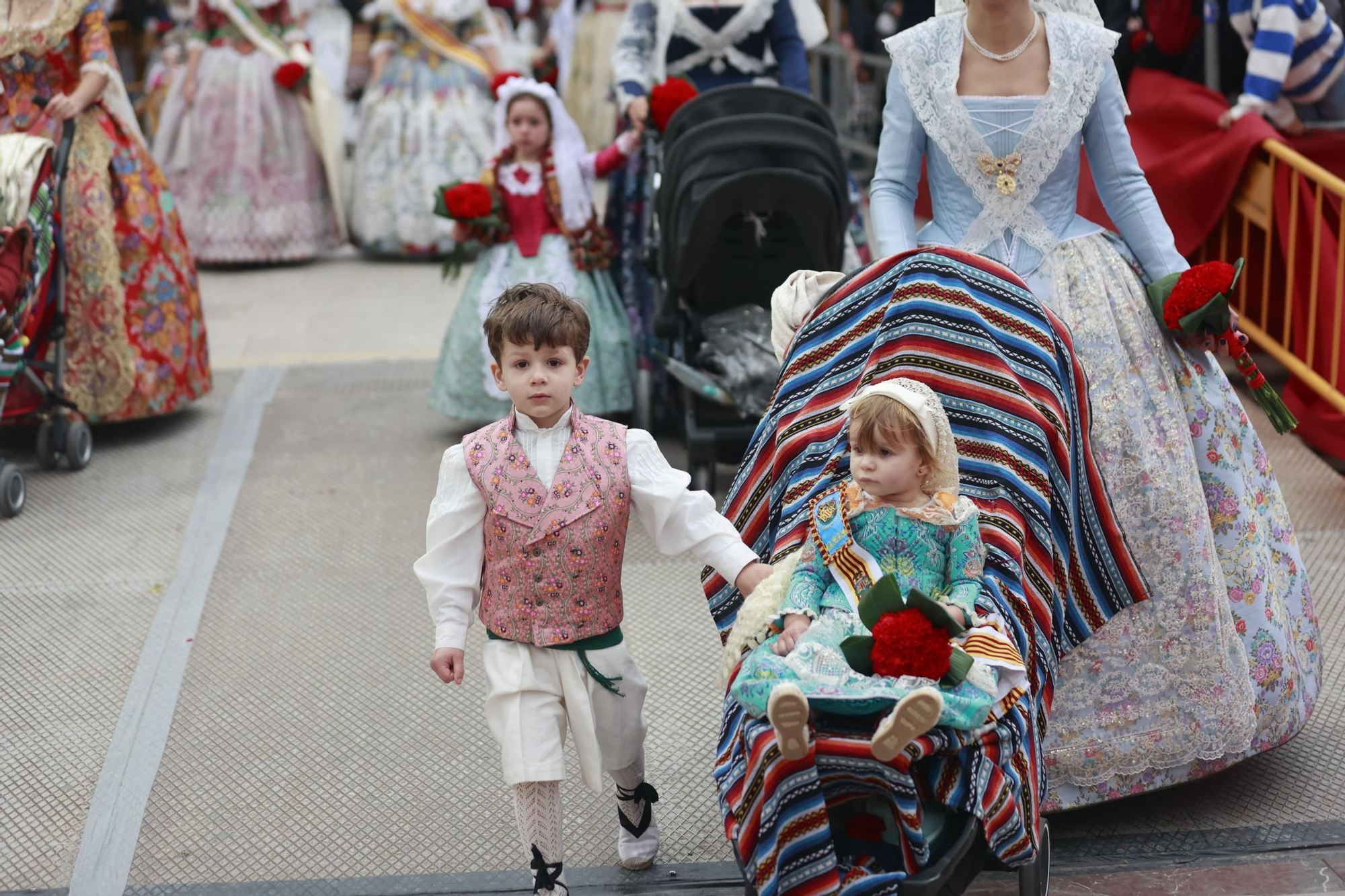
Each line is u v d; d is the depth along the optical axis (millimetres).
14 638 4211
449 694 3871
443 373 5855
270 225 8797
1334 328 5211
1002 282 2891
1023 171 3273
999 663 2293
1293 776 3367
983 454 2730
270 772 3484
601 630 2754
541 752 2689
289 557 4781
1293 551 3484
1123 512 3111
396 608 4391
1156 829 3164
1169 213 5977
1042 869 2646
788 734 2115
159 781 3443
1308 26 5547
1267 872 2951
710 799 3338
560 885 2768
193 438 5965
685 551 2742
